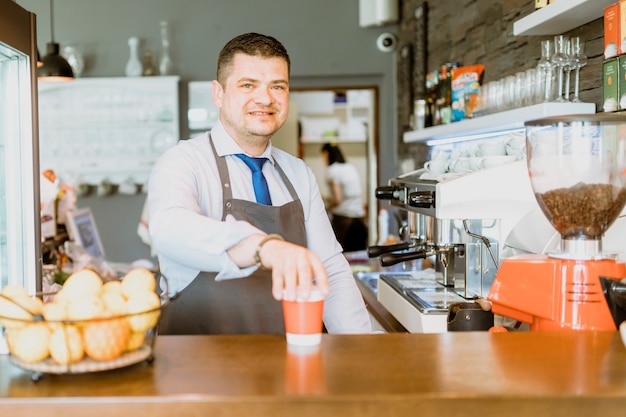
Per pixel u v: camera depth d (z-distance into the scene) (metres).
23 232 1.84
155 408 0.90
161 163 1.86
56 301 1.10
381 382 0.96
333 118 7.87
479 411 0.91
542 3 2.45
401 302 2.36
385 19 5.14
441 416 0.91
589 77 2.38
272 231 1.88
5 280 1.84
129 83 5.21
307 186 2.10
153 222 1.40
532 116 2.33
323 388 0.93
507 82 2.72
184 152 1.89
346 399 0.90
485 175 1.95
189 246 1.29
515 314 1.47
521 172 1.94
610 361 1.05
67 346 0.96
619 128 1.30
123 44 5.37
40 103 5.29
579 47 2.32
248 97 1.85
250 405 0.90
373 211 5.54
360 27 5.35
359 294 2.05
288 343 1.17
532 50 2.87
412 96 4.86
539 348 1.13
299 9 5.34
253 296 1.82
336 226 6.61
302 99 7.77
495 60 3.32
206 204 1.89
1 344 1.31
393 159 5.46
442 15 4.23
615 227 1.78
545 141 1.35
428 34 4.56
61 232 4.09
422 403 0.90
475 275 2.21
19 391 0.93
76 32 5.37
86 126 5.31
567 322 1.34
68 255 3.60
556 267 1.37
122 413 0.90
